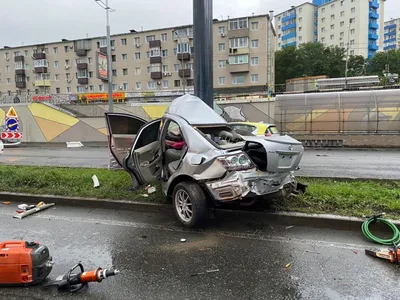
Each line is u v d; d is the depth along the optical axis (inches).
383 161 484.1
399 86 1133.1
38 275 122.6
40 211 227.9
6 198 260.7
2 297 116.2
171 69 2219.5
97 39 2385.6
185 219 188.4
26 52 2608.3
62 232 184.2
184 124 196.4
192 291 118.3
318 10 3481.8
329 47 2847.0
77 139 965.8
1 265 119.9
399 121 726.5
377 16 3267.7
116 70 2343.8
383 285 119.8
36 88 2576.3
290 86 1478.8
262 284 122.3
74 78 2470.5
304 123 791.7
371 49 3233.3
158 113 1011.9
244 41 1993.1
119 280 127.2
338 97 773.3
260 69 1991.9
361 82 1273.4
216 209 205.2
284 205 202.4
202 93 279.7
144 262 143.3
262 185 175.3
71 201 241.6
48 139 995.3
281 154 173.3
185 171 186.9
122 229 187.5
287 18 3690.9
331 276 127.3
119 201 229.8
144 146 227.1
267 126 465.4
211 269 135.3
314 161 486.9
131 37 2288.4
